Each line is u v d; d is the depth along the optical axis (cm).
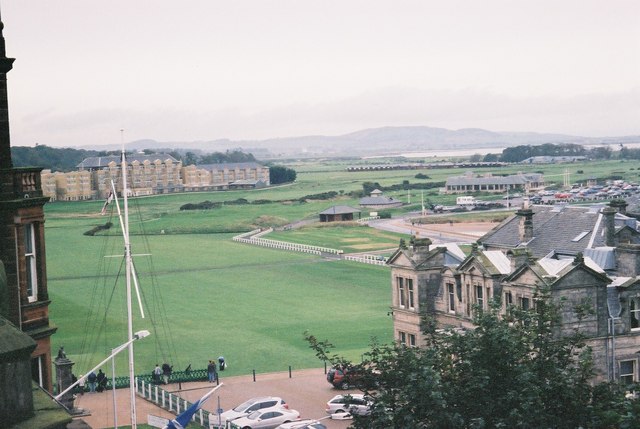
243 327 12662
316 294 15538
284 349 11194
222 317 13462
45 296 4969
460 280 8806
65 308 14200
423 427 4075
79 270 18850
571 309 7444
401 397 4141
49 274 18238
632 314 7750
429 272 9194
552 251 9181
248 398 8750
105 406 8350
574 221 9450
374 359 4528
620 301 7712
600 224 9075
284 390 9050
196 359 10725
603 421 3794
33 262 4941
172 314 13712
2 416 2208
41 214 4922
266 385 9294
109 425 7594
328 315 13512
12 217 4628
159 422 7000
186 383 9488
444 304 9012
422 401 4000
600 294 7581
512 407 4016
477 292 8488
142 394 8838
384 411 4069
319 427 7250
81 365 10288
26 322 4812
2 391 2211
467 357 4216
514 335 4309
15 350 2225
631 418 3625
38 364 4906
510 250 8131
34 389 2502
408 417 4019
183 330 12475
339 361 4619
